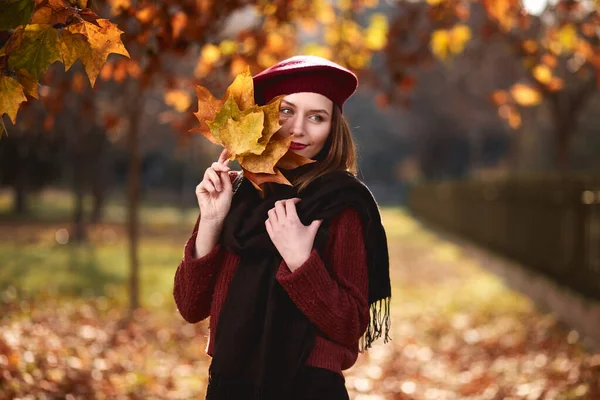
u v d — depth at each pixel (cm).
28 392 466
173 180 4622
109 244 2019
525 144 3719
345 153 245
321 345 225
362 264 232
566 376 654
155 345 782
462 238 2134
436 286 1403
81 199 1981
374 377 717
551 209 1051
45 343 604
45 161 2441
